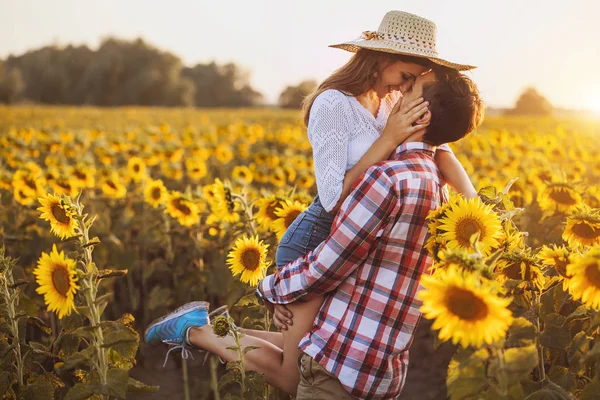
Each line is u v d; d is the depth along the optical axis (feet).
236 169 22.52
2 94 236.22
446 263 6.36
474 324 5.74
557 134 42.47
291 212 11.10
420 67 8.39
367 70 8.57
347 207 7.68
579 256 7.36
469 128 8.02
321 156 8.30
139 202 19.83
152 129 42.11
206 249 16.37
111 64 243.19
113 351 8.47
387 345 7.66
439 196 7.97
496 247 7.41
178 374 14.60
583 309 7.62
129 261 15.93
